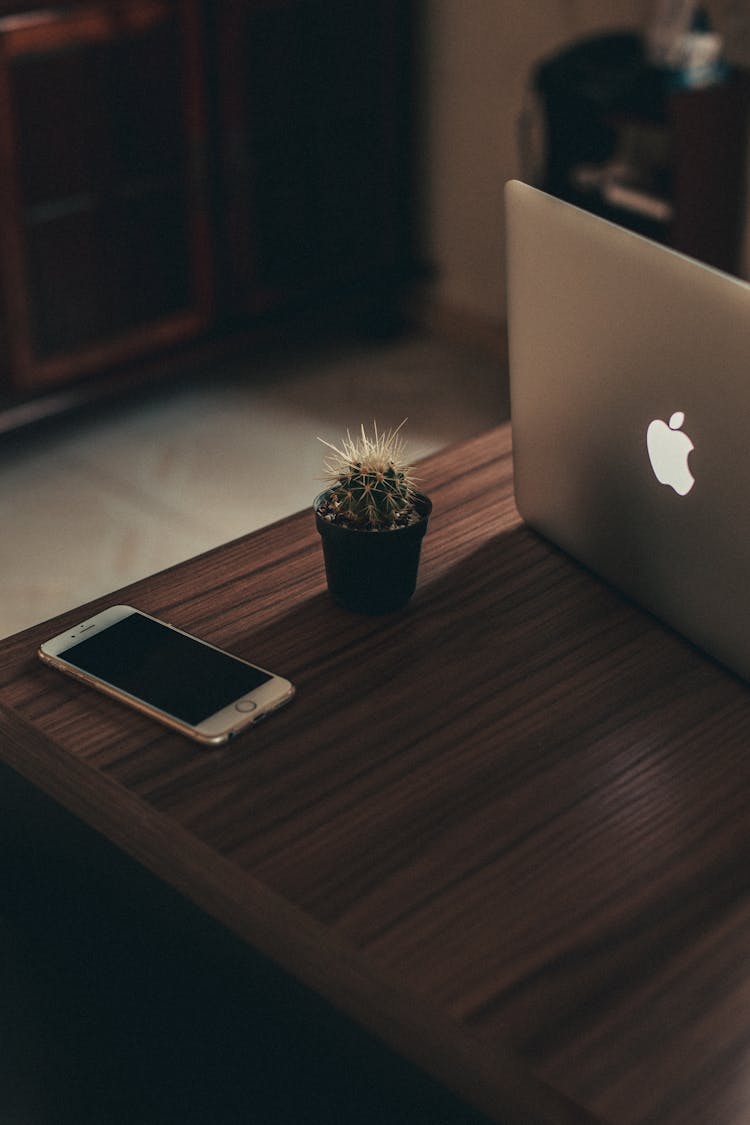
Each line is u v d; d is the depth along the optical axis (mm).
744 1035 1063
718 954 1134
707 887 1198
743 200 3523
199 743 1361
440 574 1627
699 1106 1011
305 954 1188
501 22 3758
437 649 1501
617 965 1123
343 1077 1264
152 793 1304
